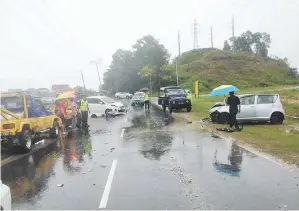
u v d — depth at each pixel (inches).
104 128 673.6
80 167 336.5
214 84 3634.4
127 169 317.7
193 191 245.1
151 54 3491.6
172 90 1064.8
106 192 250.1
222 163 331.6
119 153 400.2
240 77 3969.0
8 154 434.6
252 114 636.1
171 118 815.7
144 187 258.4
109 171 313.3
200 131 566.9
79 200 235.3
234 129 564.1
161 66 3447.3
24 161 382.9
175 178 280.7
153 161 348.2
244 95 651.5
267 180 268.7
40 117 510.3
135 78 3486.7
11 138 420.8
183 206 215.9
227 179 273.9
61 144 498.9
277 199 224.2
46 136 595.5
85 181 283.4
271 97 649.6
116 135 561.0
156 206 217.6
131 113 1031.6
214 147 419.2
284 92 1786.4
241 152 383.9
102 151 419.2
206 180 272.2
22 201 237.8
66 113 684.7
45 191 259.8
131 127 663.8
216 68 4126.5
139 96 1406.3
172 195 237.6
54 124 569.6
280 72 4552.2
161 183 267.3
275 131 543.8
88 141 512.1
